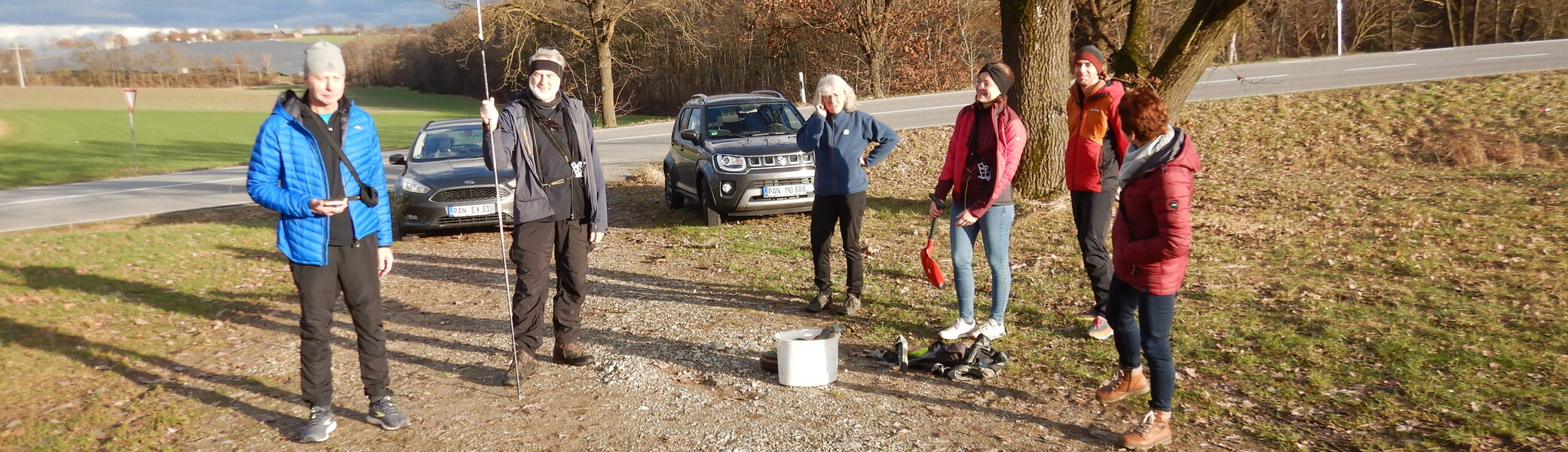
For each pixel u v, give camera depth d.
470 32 29.19
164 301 6.82
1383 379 4.46
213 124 43.81
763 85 42.72
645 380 4.76
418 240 9.93
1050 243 8.28
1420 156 11.98
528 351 4.77
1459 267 6.66
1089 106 5.20
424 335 5.80
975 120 5.16
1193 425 4.02
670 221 10.71
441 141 11.23
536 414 4.28
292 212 3.65
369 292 3.96
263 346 5.57
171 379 4.88
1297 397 4.30
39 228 12.42
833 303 6.34
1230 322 5.55
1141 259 3.64
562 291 4.96
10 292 7.04
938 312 6.07
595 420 4.19
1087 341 5.29
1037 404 4.34
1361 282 6.40
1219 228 8.69
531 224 4.66
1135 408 4.23
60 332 5.84
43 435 4.04
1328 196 10.11
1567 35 32.53
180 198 15.52
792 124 10.65
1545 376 4.34
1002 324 5.39
